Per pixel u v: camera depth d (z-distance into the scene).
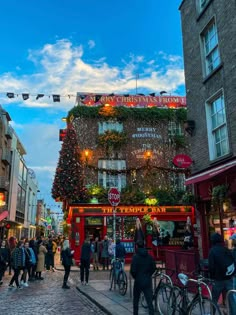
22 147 45.09
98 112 26.00
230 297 5.44
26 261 12.86
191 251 9.05
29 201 53.16
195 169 12.76
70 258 12.35
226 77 10.95
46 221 78.50
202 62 12.62
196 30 13.23
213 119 11.95
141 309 7.80
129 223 23.34
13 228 39.97
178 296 6.51
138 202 23.58
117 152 25.64
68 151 23.56
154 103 27.97
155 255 22.44
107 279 14.70
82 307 8.59
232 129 10.41
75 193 22.88
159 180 25.30
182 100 28.44
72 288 12.16
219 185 10.32
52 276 16.44
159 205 23.69
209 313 5.41
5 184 31.61
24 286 12.62
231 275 6.03
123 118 26.20
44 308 8.39
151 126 26.34
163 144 26.06
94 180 24.97
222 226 10.96
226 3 11.11
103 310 8.12
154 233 22.28
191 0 13.79
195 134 12.95
